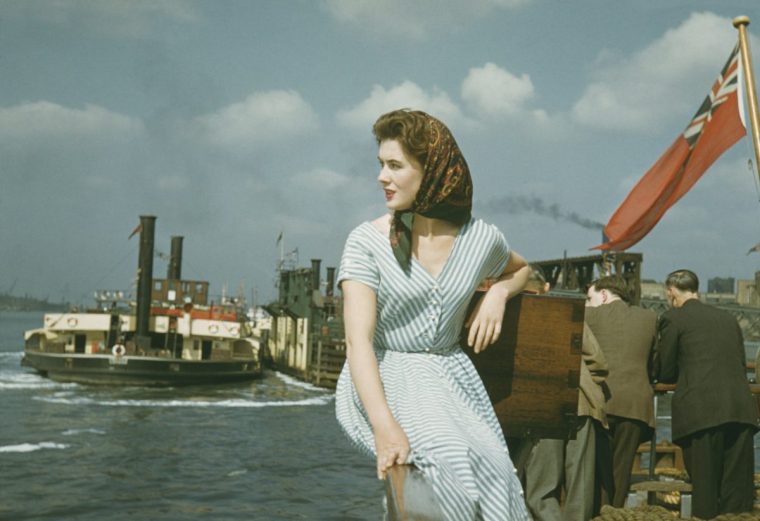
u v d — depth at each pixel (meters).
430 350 1.80
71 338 46.31
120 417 30.09
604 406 4.54
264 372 54.62
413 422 1.58
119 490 17.22
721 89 7.79
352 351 1.66
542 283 4.00
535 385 2.86
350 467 20.00
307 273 49.84
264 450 22.78
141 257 45.62
